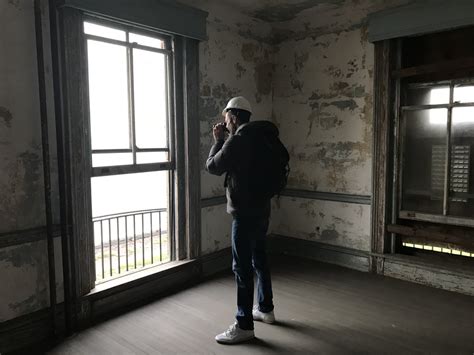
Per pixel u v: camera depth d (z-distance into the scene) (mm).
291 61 4062
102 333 2512
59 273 2539
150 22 2865
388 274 3518
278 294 3121
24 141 2330
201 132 3467
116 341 2408
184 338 2430
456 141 3148
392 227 3480
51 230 2414
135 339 2426
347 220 3783
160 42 3152
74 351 2309
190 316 2736
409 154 3418
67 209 2512
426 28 3059
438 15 2988
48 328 2482
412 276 3375
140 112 3016
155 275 3084
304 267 3797
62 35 2412
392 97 3418
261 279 2582
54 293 2463
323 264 3885
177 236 3391
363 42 3537
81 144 2566
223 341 2348
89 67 2660
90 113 2666
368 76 3529
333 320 2654
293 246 4195
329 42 3766
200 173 3484
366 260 3658
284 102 4164
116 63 2832
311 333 2475
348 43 3635
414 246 3477
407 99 3395
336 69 3736
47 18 2383
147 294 3057
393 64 3369
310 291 3180
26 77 2312
